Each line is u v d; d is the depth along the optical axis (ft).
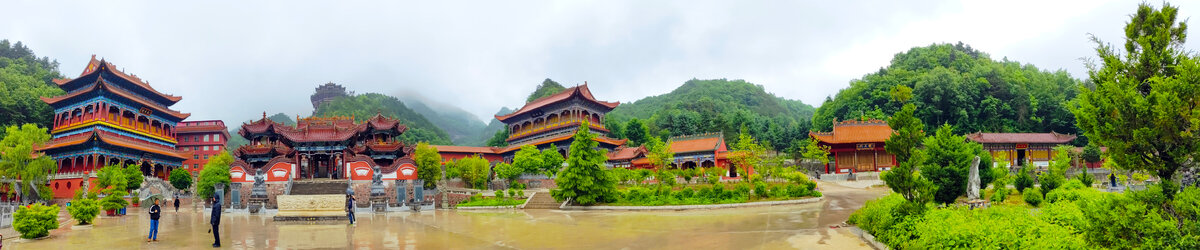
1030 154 301.22
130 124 289.94
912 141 80.07
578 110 322.14
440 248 78.54
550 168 239.91
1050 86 447.42
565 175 155.63
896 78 462.19
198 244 82.79
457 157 313.73
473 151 318.86
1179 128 48.73
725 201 147.95
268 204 169.68
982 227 56.85
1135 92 50.16
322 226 109.09
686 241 81.82
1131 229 45.65
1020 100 404.57
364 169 186.70
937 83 400.88
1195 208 44.24
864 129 273.95
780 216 114.62
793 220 105.81
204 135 387.75
